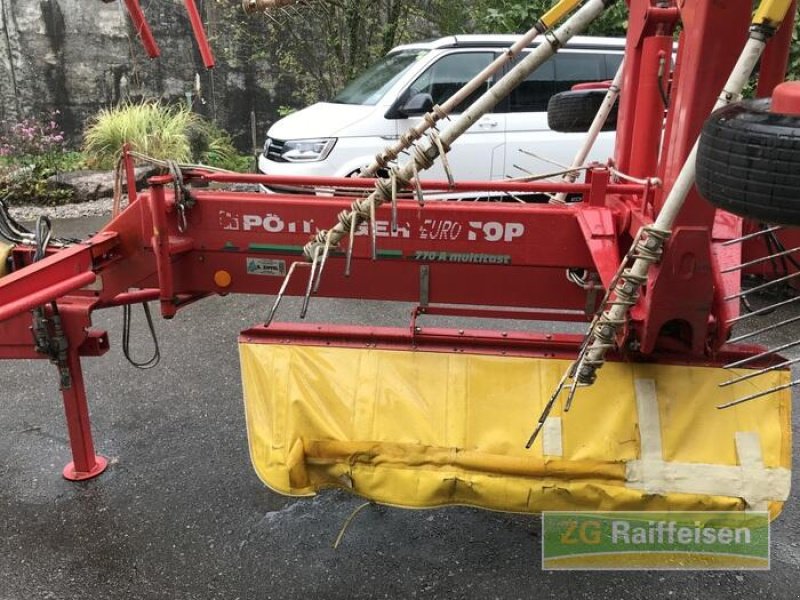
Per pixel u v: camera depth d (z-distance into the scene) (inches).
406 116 258.4
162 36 420.8
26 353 119.9
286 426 97.6
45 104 410.9
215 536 114.7
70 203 354.3
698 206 81.4
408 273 104.2
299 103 453.7
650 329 85.4
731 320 87.1
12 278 96.6
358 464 96.1
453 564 108.3
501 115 267.4
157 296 122.0
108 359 179.9
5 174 352.2
